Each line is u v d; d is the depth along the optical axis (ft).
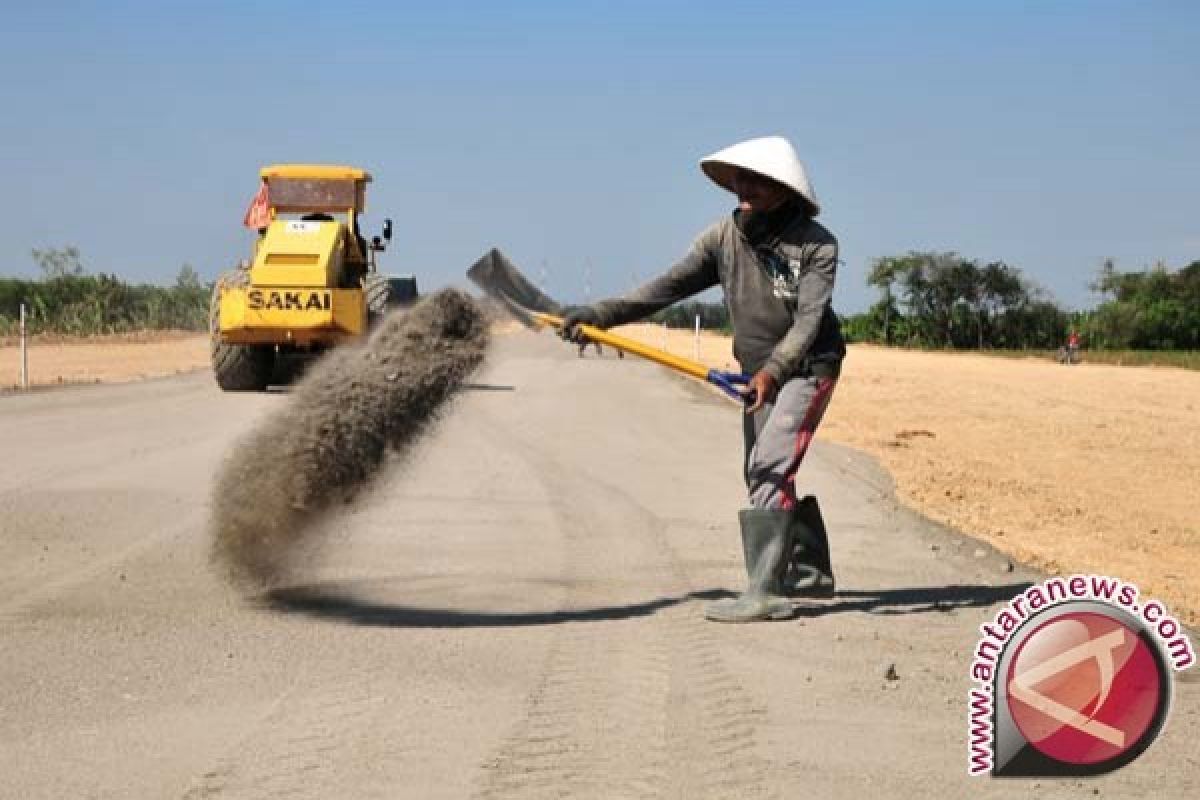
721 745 16.44
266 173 73.87
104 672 18.90
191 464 39.27
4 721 16.76
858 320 228.22
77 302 149.89
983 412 74.64
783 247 22.34
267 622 21.91
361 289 69.87
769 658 20.38
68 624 21.42
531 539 29.84
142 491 34.14
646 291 23.34
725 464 43.11
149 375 82.33
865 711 17.92
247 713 17.22
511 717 17.31
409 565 26.81
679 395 71.46
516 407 62.13
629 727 17.03
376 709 17.49
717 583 25.61
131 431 48.44
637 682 18.98
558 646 20.81
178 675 18.83
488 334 23.04
